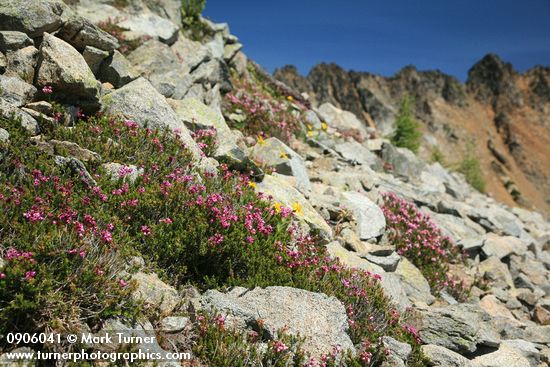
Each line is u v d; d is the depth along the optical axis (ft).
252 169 9.43
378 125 172.14
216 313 5.45
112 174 6.88
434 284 10.27
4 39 8.02
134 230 6.24
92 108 8.37
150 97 9.02
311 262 7.39
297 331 5.68
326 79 178.19
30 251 4.87
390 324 7.14
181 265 6.27
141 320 4.97
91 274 4.84
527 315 11.16
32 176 5.97
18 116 6.75
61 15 9.29
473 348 7.39
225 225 6.42
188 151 8.34
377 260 9.32
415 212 12.75
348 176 12.67
